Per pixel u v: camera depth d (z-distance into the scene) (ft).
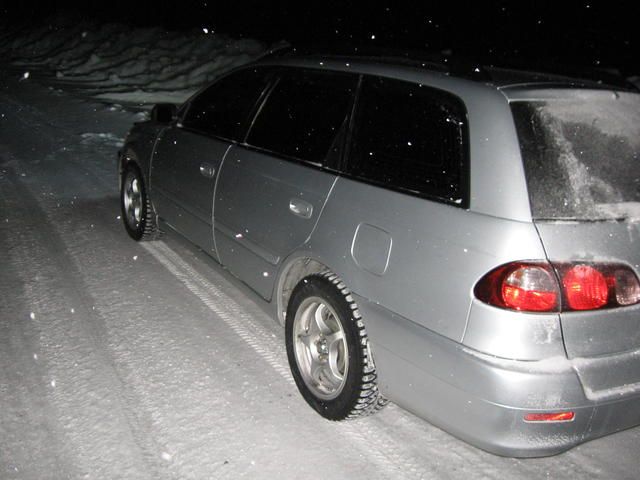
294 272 11.71
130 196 18.43
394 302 9.21
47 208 21.22
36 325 13.41
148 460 9.54
